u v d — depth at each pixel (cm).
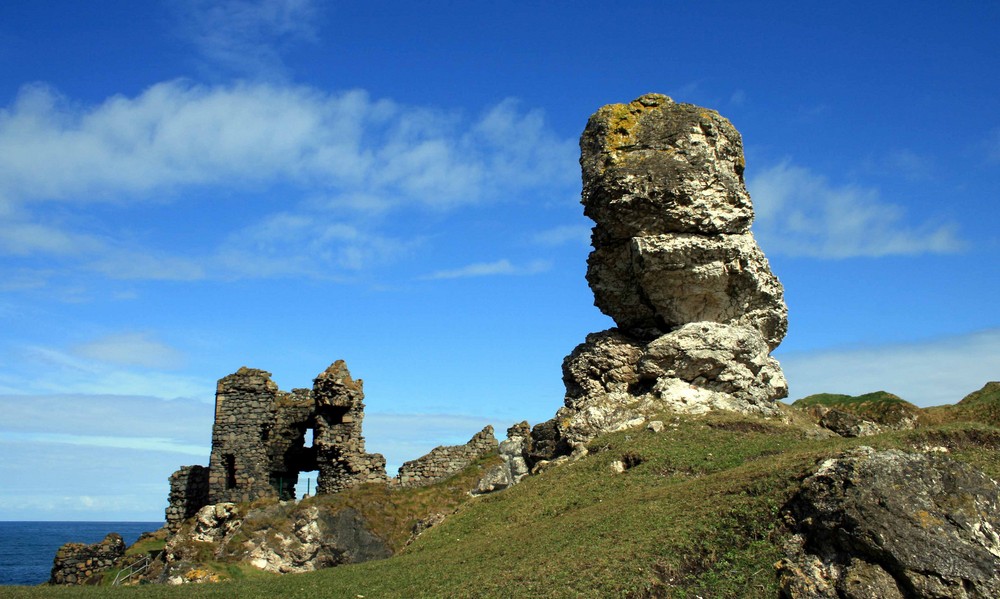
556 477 3953
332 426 5666
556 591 2464
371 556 5053
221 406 5872
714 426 4094
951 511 2303
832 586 2266
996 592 2141
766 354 4828
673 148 4816
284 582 3356
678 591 2414
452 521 3906
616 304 5053
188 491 5984
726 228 4722
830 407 5653
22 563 11262
